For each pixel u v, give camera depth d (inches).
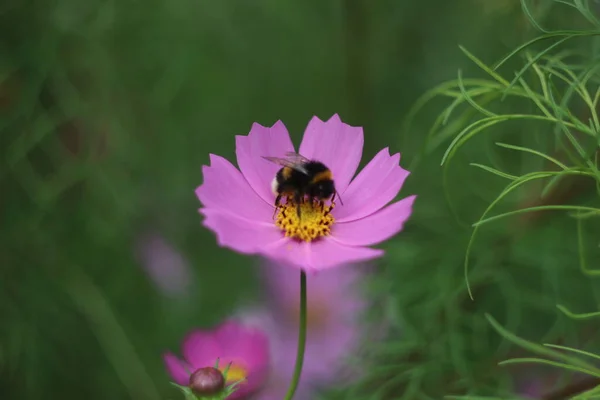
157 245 28.2
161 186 28.8
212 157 20.2
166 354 22.0
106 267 27.0
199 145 30.4
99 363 26.2
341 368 25.2
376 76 29.1
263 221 20.2
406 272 24.5
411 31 29.5
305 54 32.1
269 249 19.6
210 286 28.9
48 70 25.1
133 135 27.2
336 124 20.9
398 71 29.2
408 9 29.3
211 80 30.4
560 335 23.2
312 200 20.2
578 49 21.8
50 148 25.7
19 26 25.0
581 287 23.9
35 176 25.3
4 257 25.4
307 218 20.2
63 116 25.4
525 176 18.9
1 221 25.4
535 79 20.3
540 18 22.3
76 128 26.0
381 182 20.3
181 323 27.6
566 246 23.8
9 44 25.0
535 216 23.6
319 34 31.9
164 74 28.1
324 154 20.8
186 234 29.4
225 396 19.4
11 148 24.9
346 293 26.8
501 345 23.4
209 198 19.7
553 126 20.8
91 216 26.3
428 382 23.5
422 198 25.7
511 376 23.3
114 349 25.4
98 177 26.1
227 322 23.5
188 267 28.4
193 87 30.2
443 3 29.2
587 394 18.7
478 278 23.7
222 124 31.4
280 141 20.8
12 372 25.0
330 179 20.3
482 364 23.3
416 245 24.7
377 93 29.1
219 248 30.1
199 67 29.8
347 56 28.6
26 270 25.7
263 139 20.7
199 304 28.3
